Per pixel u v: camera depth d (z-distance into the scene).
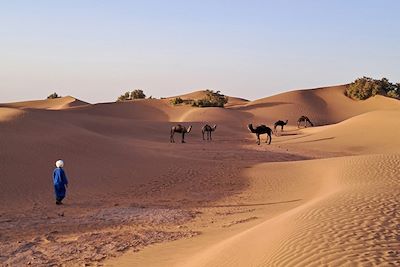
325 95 118.19
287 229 9.66
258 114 98.62
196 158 36.34
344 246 7.81
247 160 37.06
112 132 59.47
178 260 11.00
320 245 8.02
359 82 117.50
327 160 28.75
